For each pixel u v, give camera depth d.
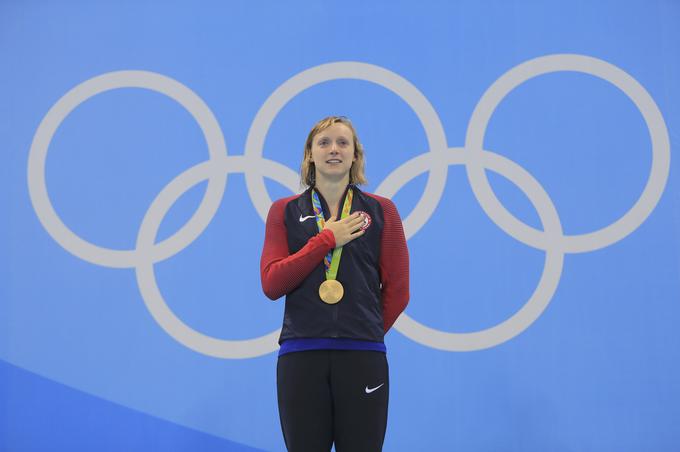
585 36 9.73
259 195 9.56
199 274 9.38
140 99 9.71
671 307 9.25
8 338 9.16
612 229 9.41
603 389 9.09
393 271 6.07
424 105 9.69
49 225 9.42
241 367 9.20
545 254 9.38
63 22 9.77
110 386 9.11
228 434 9.07
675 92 9.66
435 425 9.03
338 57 9.77
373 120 9.69
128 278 9.35
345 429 5.49
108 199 9.51
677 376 9.11
